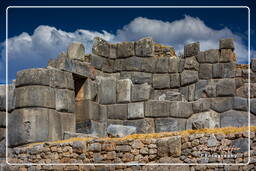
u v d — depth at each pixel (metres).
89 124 19.00
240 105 21.11
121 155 14.21
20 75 17.44
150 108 19.83
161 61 22.25
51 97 17.45
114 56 22.45
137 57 22.25
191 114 20.38
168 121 19.77
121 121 20.09
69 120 18.08
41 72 17.31
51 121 17.28
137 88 20.09
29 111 16.98
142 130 19.67
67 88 18.20
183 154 13.55
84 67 19.30
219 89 21.45
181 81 21.95
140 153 14.04
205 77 21.77
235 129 13.75
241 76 21.62
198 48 22.00
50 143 15.23
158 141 13.91
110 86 20.34
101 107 20.11
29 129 16.84
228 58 21.64
